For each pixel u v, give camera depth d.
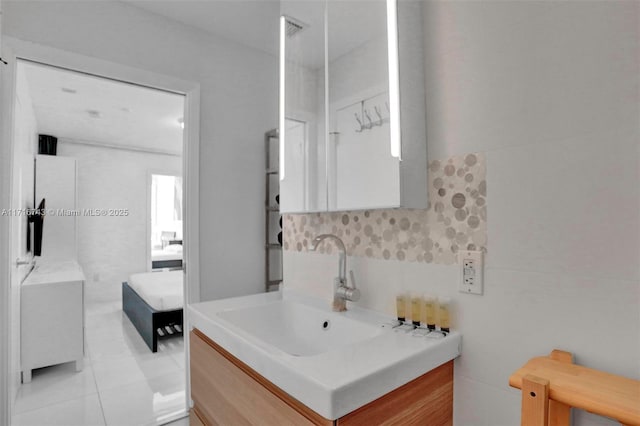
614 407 0.65
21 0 1.59
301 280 1.84
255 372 1.05
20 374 2.46
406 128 1.18
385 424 0.89
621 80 0.81
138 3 1.88
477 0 1.10
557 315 0.92
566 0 0.91
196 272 2.11
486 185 1.07
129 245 5.39
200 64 2.14
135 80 1.90
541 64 0.95
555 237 0.92
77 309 2.71
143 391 2.38
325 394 0.76
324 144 1.48
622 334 0.81
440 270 1.18
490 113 1.06
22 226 2.62
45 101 3.34
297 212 1.63
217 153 2.21
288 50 1.69
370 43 1.28
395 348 1.00
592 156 0.86
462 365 1.12
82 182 5.04
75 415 2.07
